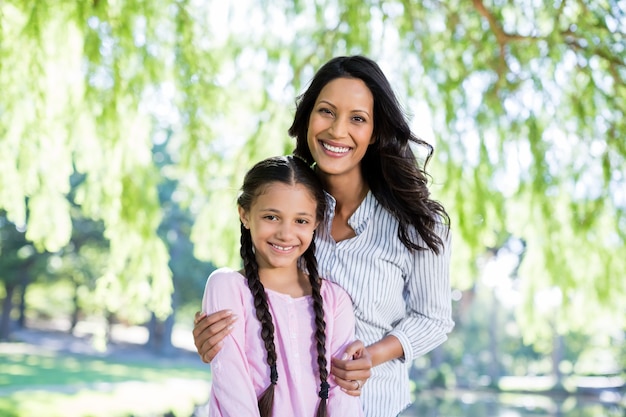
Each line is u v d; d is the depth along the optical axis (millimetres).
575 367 33406
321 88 2184
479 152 6105
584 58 5883
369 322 2191
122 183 5836
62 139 5473
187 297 27625
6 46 5109
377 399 2188
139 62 5648
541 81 6074
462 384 26781
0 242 24422
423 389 24781
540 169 6086
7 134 5332
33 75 5078
